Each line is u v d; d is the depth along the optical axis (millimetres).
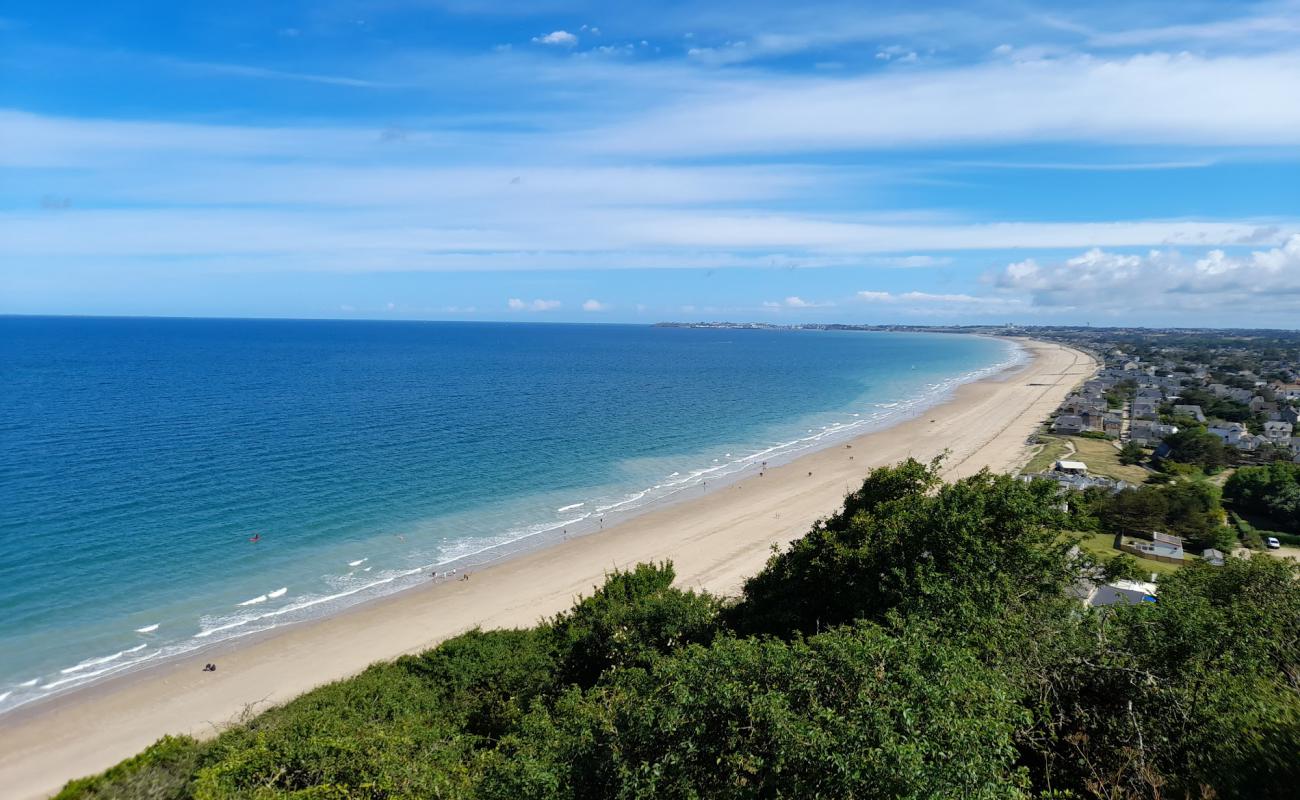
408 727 16484
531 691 20797
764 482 63781
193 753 15656
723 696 10531
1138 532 49938
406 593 39125
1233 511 57406
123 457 60875
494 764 13164
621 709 12117
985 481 19453
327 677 30531
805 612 19578
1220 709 10672
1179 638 11672
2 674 29438
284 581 39562
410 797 12367
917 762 8398
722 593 38531
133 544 42438
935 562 16938
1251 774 9805
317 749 13617
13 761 24734
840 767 8680
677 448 77750
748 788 9562
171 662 31234
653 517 53219
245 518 48062
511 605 37938
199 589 37906
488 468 65000
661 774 10281
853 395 128500
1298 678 12078
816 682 10414
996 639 12359
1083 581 22281
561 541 47750
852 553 18656
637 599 24953
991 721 9141
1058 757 10852
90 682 29422
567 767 11531
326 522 48594
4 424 73875
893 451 77812
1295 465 63500
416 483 58781
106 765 24703
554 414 95062
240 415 83812
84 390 101625
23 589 36188
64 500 48969
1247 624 12086
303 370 143875
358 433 76062
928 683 9664
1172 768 10523
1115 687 11508
